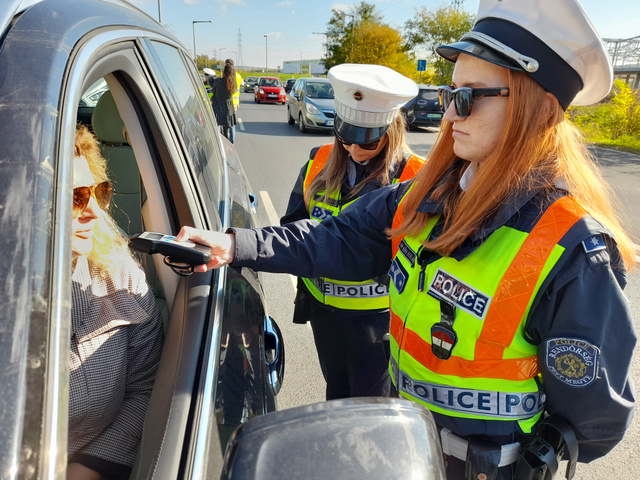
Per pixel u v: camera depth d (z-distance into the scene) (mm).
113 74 1036
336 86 1488
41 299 533
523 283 878
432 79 31500
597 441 990
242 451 592
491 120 913
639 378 2609
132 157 1530
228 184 1830
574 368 875
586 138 1012
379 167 1581
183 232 1046
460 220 936
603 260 846
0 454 460
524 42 856
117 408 998
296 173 7406
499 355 947
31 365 503
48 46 674
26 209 560
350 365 1737
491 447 989
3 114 598
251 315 1266
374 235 1263
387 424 620
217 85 8570
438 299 983
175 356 925
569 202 885
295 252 1233
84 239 968
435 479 597
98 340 958
